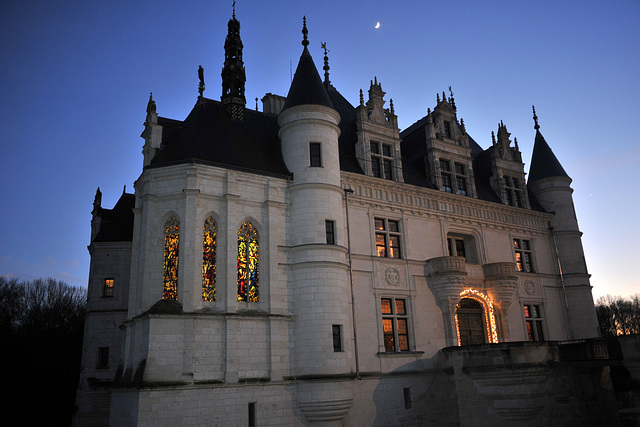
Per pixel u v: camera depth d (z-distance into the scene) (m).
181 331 23.58
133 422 21.78
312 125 30.19
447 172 38.06
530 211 42.09
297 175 29.36
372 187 32.94
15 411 54.34
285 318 26.47
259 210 27.95
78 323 70.81
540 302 39.81
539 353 27.83
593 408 29.08
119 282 35.97
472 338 34.84
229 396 23.64
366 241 31.47
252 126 33.53
